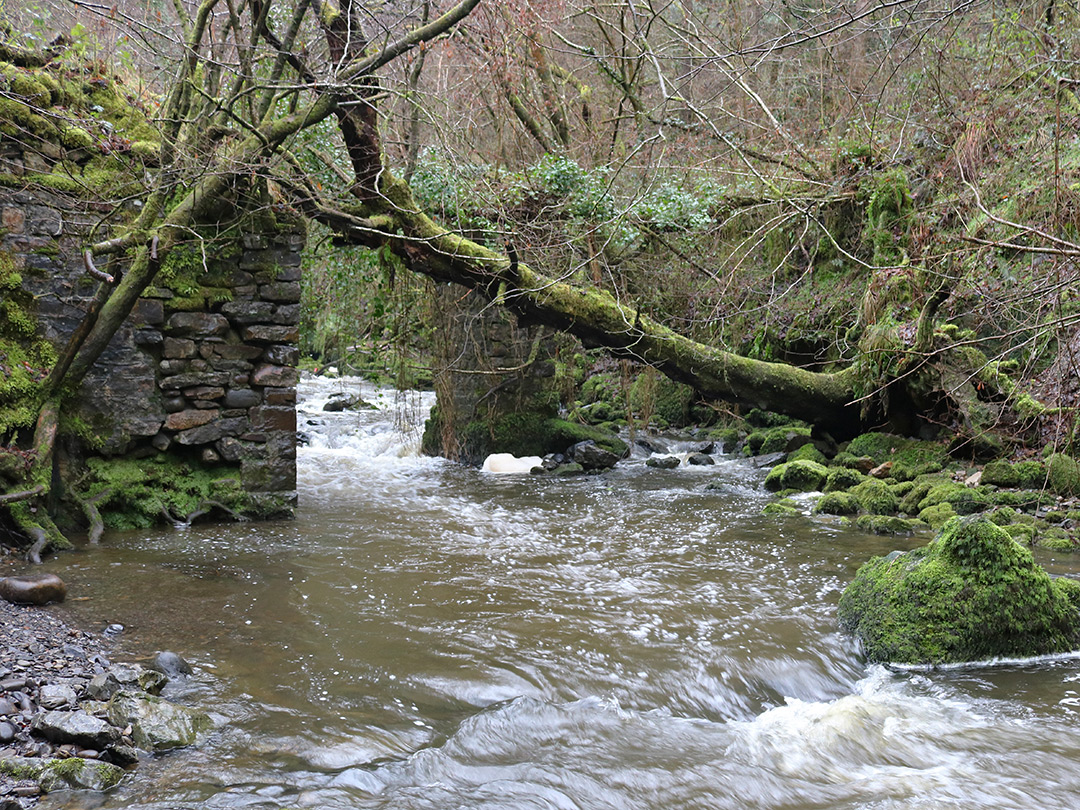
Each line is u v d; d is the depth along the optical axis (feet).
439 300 37.09
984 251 22.93
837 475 29.68
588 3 37.99
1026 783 10.75
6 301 20.85
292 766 10.35
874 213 32.40
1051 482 24.91
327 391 58.65
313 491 31.58
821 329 37.96
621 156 36.94
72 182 21.54
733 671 13.98
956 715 12.73
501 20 32.32
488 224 31.19
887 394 31.81
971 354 29.60
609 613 16.42
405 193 27.63
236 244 23.84
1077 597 15.94
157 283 22.94
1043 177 24.76
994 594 14.93
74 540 21.13
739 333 38.88
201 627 14.98
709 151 38.47
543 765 10.94
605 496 30.91
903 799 10.38
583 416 48.75
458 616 16.03
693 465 39.52
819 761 11.37
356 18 24.00
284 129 22.65
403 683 12.92
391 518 26.08
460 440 41.11
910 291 29.68
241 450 24.36
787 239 40.73
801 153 32.09
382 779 10.25
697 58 29.84
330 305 37.01
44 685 11.73
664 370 33.30
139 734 10.62
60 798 9.30
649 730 12.09
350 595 17.25
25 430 21.07
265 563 19.62
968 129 26.61
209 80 22.39
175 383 23.29
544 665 13.75
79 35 21.48
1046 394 26.37
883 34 35.27
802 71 42.60
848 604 16.39
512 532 24.16
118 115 23.25
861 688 14.05
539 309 30.83
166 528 22.97
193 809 9.21
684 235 35.09
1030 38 27.66
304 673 13.14
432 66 35.50
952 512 24.50
